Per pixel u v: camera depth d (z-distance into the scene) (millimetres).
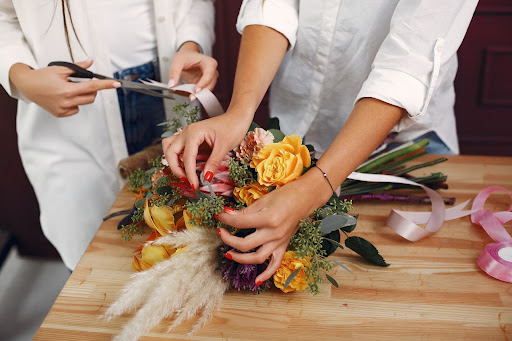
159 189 887
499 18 2148
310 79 1276
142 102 1500
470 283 873
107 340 781
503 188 1035
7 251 2287
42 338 786
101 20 1327
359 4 1104
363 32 1133
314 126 1384
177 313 812
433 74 860
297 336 776
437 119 1305
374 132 863
